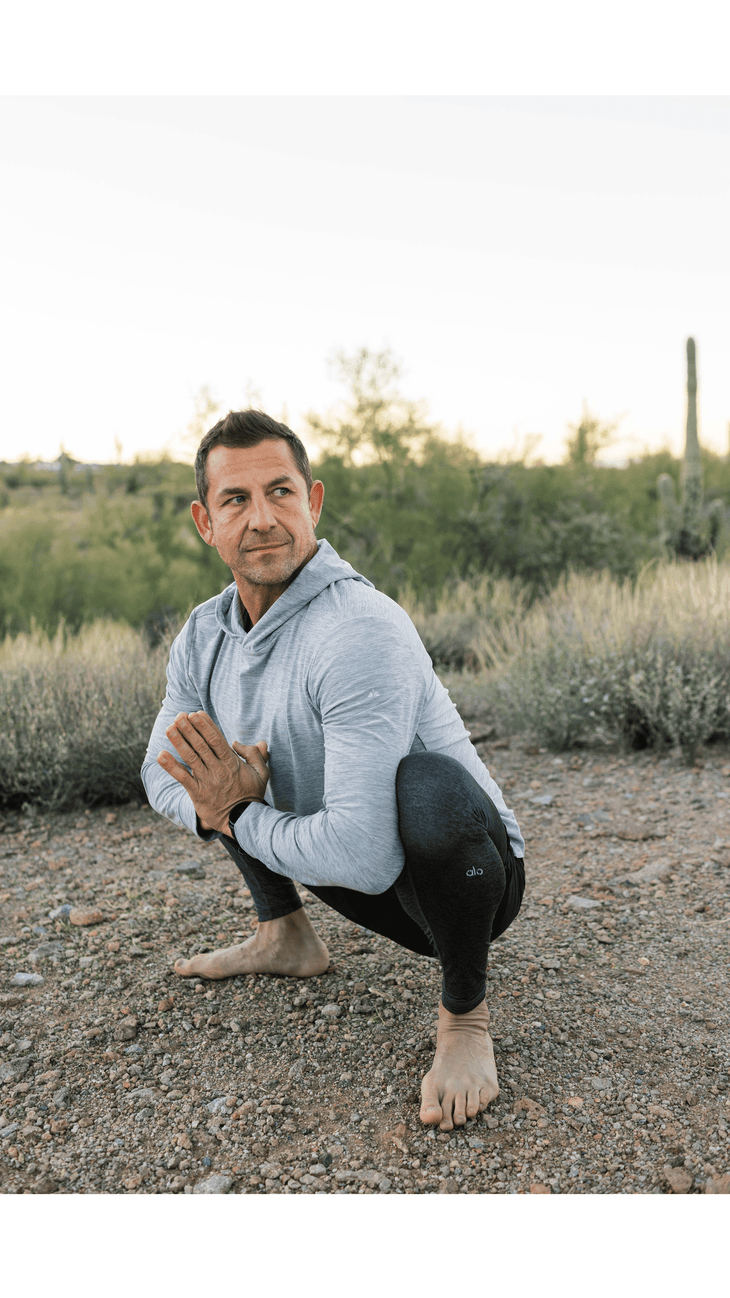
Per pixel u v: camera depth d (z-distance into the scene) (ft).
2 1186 5.71
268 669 6.14
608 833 11.76
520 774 14.98
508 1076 6.56
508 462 41.60
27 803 13.74
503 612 29.12
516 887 6.47
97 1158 5.95
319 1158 5.83
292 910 7.98
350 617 5.73
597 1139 5.89
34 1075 6.90
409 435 41.29
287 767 6.32
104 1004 7.89
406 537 38.50
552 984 7.89
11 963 8.74
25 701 15.10
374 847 5.60
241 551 5.82
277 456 5.80
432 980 8.02
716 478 50.65
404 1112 6.25
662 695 15.24
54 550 40.16
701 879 10.02
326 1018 7.46
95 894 10.44
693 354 36.35
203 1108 6.41
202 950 8.89
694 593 18.45
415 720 5.83
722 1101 6.23
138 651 20.12
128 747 13.97
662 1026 7.17
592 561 36.32
